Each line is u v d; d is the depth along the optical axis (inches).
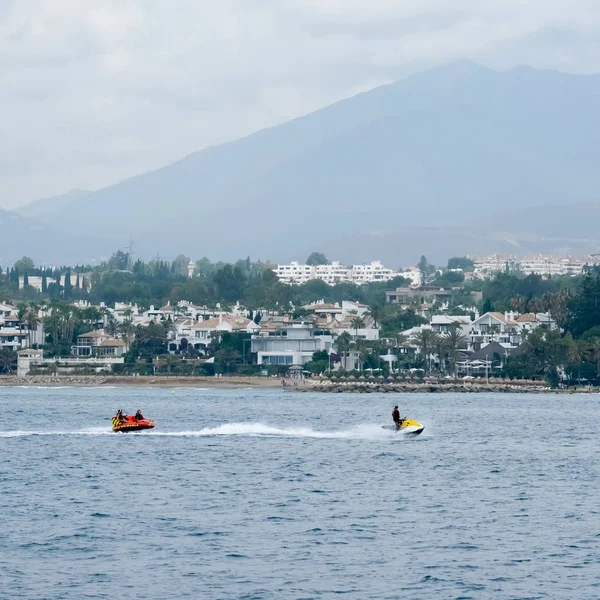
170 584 7819.9
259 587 7770.7
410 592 7677.2
